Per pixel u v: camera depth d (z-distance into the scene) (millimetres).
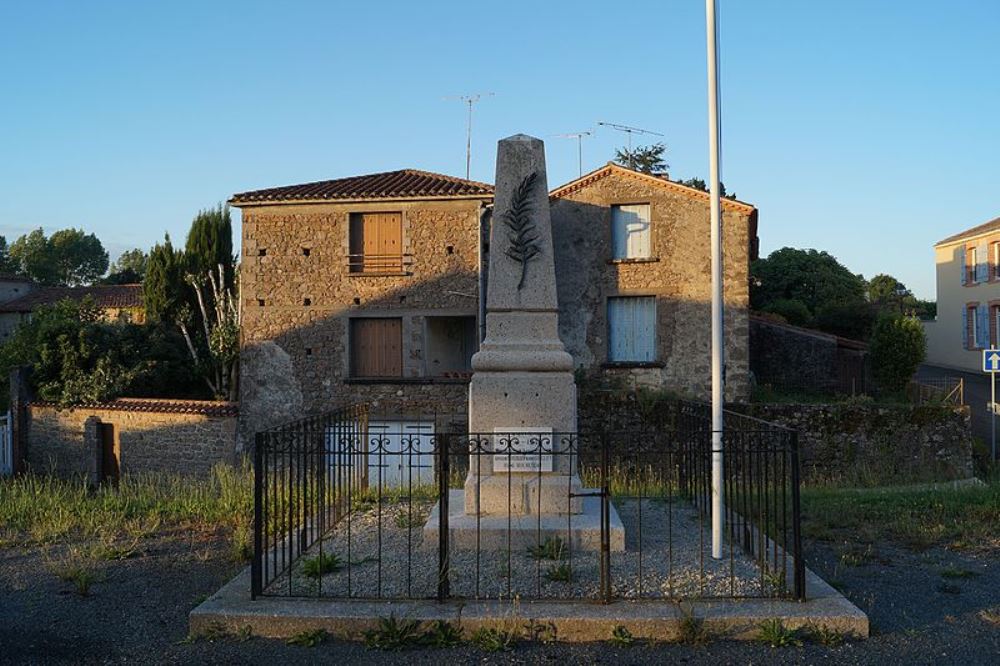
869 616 5969
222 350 24641
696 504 9352
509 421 7609
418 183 22156
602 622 5488
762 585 6043
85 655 5414
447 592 5945
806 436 17672
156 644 5586
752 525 7352
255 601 5953
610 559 6582
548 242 7930
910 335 23438
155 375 23172
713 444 7102
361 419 10375
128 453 20922
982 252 35312
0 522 9797
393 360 21406
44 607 6434
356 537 7969
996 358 19484
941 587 6727
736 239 20781
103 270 75250
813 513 9844
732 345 20719
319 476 7809
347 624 5594
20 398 21547
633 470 14867
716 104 7113
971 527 8914
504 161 8023
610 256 21422
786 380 25297
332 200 21156
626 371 21156
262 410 21359
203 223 30312
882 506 10234
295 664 5176
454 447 20359
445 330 21969
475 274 20875
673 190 21094
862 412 17656
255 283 21578
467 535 7207
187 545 8531
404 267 21125
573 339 21516
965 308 36781
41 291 42562
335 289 21328
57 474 21203
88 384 21359
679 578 6418
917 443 17609
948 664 5082
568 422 7582
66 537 9031
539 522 6996
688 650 5309
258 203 21406
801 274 38750
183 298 29453
